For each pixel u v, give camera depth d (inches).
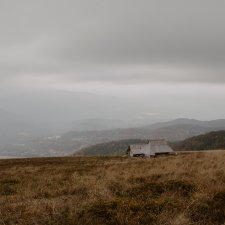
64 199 570.6
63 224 444.1
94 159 2244.1
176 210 480.7
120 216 463.8
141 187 636.7
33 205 527.5
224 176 719.1
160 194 594.2
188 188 618.8
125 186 662.5
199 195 543.8
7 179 923.4
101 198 555.8
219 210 487.5
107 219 466.3
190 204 500.4
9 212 495.5
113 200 526.3
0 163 2003.0
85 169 1189.1
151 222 449.7
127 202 518.0
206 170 824.9
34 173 1125.1
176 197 559.5
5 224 442.6
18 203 558.9
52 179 896.9
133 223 445.4
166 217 451.5
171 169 910.4
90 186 682.8
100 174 949.2
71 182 781.9
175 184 639.1
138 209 492.1
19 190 714.2
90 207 494.0
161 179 748.0
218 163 980.6
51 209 496.1
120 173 939.3
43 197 626.5
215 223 448.5
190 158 1293.1
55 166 1514.5
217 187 595.2
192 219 455.8
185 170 864.9
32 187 762.8
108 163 1496.1
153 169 952.3
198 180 676.7
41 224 442.6
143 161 1413.6
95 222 452.1
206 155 1355.8
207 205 501.0
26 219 457.7
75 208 495.8
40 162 2022.6
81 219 458.6
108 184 684.1
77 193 643.5
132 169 1026.7
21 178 956.6
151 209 491.5
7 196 641.6
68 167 1358.3
